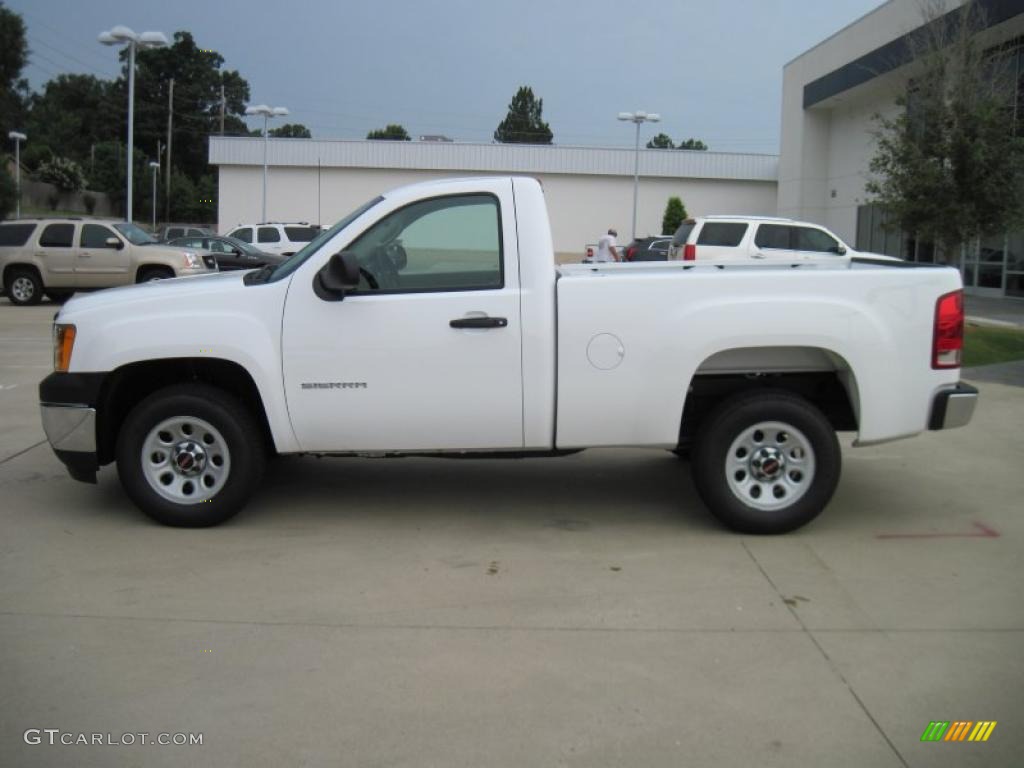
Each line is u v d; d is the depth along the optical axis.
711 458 5.41
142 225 65.19
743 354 5.51
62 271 20.48
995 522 5.84
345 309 5.29
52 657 3.94
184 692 3.65
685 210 43.31
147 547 5.30
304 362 5.32
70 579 4.81
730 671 3.84
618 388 5.31
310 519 5.86
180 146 96.31
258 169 45.84
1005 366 12.13
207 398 5.43
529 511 6.07
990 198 14.54
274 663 3.90
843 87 30.61
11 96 49.06
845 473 7.02
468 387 5.31
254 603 4.53
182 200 76.94
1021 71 20.02
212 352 5.30
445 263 5.36
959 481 6.80
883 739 3.35
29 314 18.94
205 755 3.22
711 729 3.41
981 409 9.43
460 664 3.90
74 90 93.12
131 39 24.95
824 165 35.72
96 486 6.53
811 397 5.82
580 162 45.47
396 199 5.36
